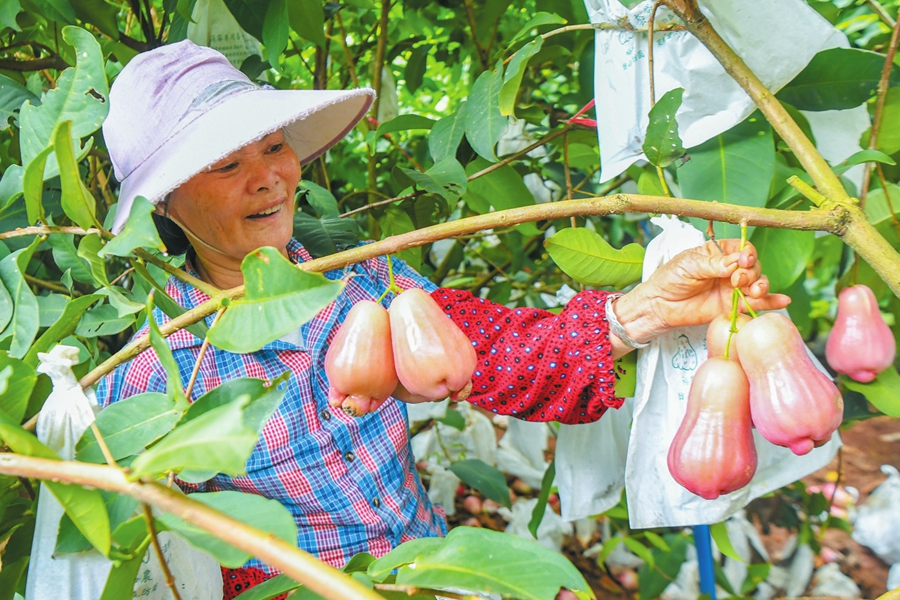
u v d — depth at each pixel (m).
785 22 1.09
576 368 1.28
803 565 2.19
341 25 2.06
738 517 2.31
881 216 1.28
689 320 1.13
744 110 1.15
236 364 1.28
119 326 1.29
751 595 2.18
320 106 1.08
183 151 1.02
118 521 0.77
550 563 0.72
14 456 0.62
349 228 1.56
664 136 1.10
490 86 1.32
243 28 1.52
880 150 1.23
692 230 1.18
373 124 1.90
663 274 1.12
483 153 1.29
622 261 1.22
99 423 0.83
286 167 1.21
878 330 1.06
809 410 0.85
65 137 0.78
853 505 2.42
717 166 1.18
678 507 1.30
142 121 1.08
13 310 0.99
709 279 1.07
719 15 1.10
